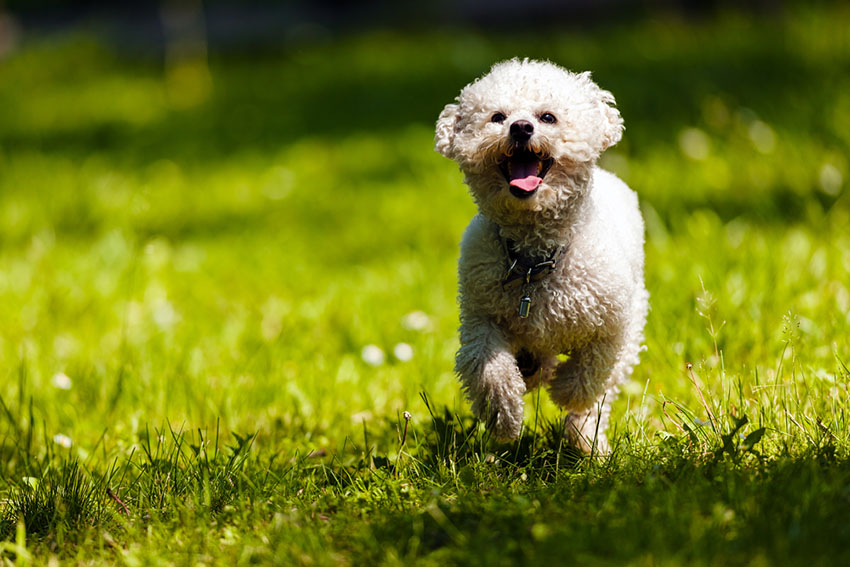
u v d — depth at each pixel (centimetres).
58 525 448
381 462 505
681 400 546
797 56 1466
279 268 1053
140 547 426
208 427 618
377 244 1095
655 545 360
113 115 2052
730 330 626
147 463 519
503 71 503
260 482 486
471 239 499
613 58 1709
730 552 355
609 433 530
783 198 960
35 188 1444
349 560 394
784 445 448
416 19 2616
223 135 1762
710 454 440
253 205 1329
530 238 482
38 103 2253
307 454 532
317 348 770
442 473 469
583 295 483
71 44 2806
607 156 1171
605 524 381
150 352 767
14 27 3350
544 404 597
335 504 448
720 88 1378
